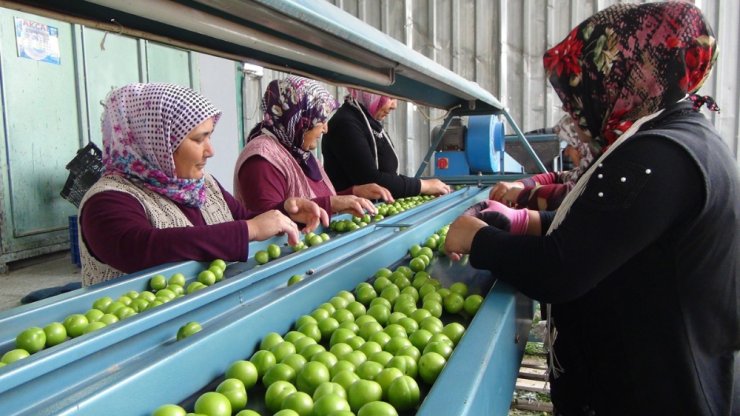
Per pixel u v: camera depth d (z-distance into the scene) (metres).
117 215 1.68
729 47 5.51
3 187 4.80
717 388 1.05
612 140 1.12
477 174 4.18
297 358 1.04
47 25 5.09
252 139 2.89
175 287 1.42
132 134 1.87
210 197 2.24
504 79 6.47
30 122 5.01
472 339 0.92
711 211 0.95
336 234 2.35
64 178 5.39
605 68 1.10
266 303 1.17
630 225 0.93
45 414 0.68
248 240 1.73
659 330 1.03
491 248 1.12
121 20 1.38
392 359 1.04
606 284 1.08
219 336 0.99
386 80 2.17
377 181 3.29
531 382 2.79
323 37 1.52
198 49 1.66
